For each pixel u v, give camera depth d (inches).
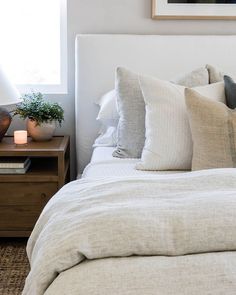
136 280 40.1
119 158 93.0
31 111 109.3
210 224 45.0
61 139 114.6
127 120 92.5
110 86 114.0
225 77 92.9
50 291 40.8
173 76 113.5
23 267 93.8
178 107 83.9
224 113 76.2
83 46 112.8
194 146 78.9
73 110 121.8
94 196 53.5
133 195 52.8
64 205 54.9
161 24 117.5
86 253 43.0
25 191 102.3
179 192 53.4
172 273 40.7
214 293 39.2
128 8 116.6
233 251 44.3
